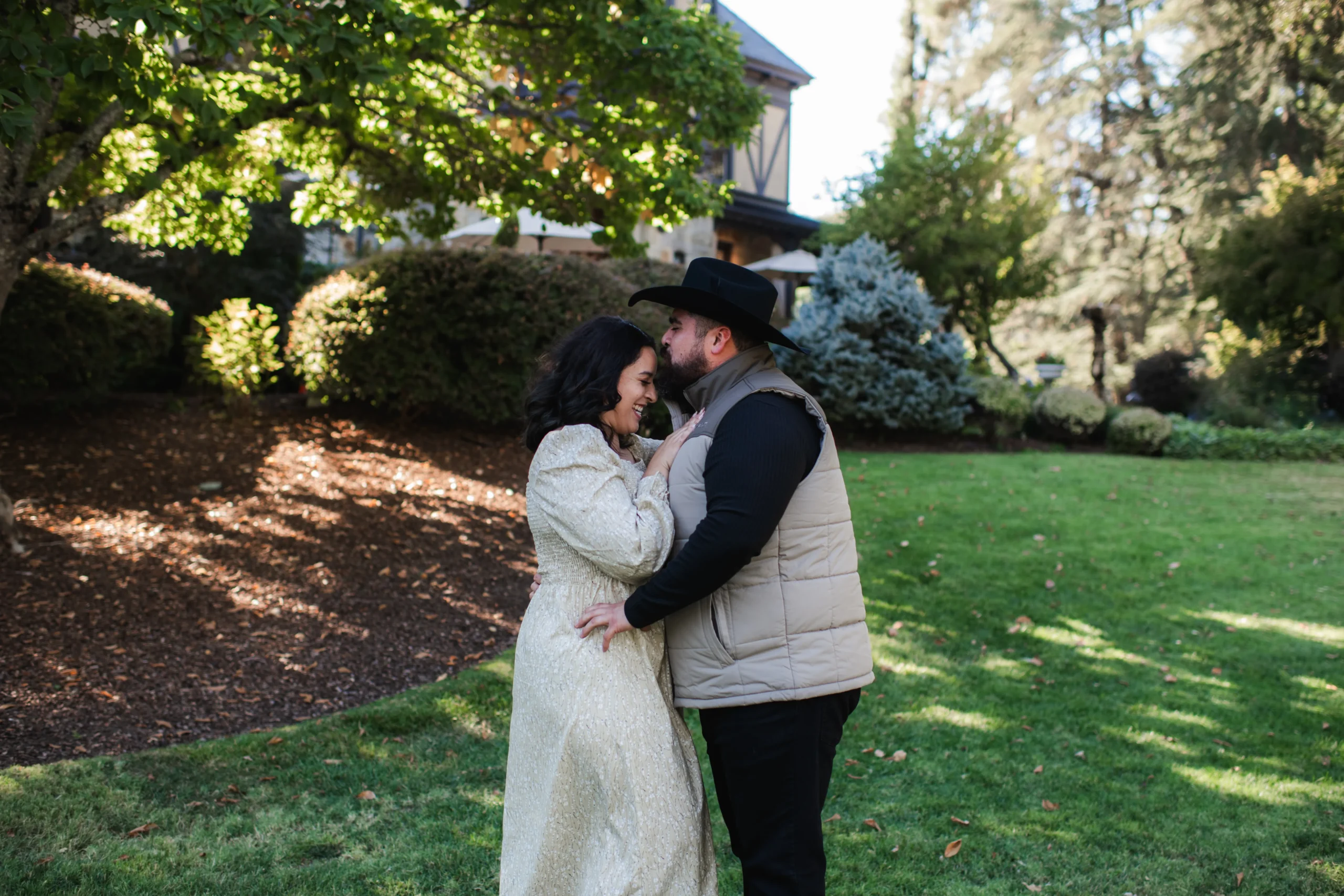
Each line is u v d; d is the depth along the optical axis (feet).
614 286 29.58
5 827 8.96
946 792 10.96
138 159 21.61
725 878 9.02
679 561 6.01
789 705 6.28
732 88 19.79
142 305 27.17
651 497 6.33
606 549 6.18
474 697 13.04
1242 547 23.89
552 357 6.82
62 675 13.00
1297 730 13.12
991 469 33.17
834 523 6.52
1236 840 9.94
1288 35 65.16
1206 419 53.72
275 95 17.25
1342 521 27.17
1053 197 59.00
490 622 16.87
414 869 8.76
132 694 12.71
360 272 28.32
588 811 6.41
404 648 15.34
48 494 20.63
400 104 19.71
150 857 8.68
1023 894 8.84
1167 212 81.41
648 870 6.19
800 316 40.24
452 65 21.36
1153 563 22.15
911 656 15.88
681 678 6.56
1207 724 13.28
